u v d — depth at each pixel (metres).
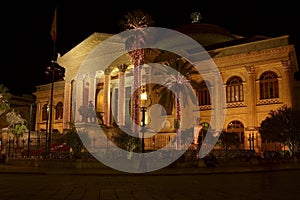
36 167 28.17
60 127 66.88
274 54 44.53
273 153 37.59
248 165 30.36
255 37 51.66
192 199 10.70
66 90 58.81
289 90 43.09
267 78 45.25
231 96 47.97
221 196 11.35
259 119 44.88
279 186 14.39
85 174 21.88
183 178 19.47
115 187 14.36
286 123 35.41
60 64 60.69
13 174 22.25
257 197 10.96
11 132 44.91
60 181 17.20
